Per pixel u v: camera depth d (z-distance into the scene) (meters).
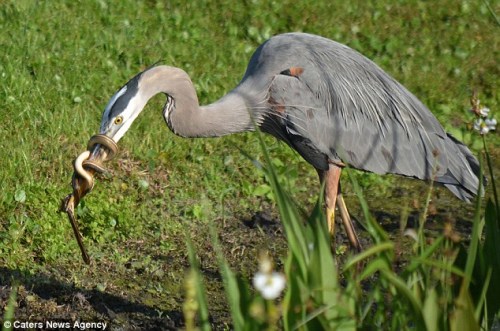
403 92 11.30
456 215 13.35
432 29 19.42
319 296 6.68
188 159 14.05
